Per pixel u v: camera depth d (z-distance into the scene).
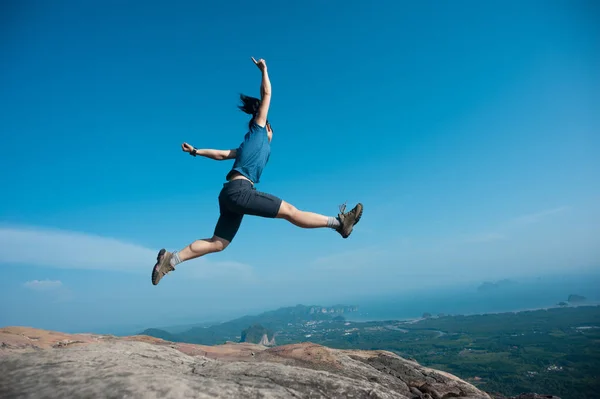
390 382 4.66
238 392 2.55
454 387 4.96
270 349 5.61
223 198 4.06
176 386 2.39
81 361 2.85
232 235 4.40
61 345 5.18
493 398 4.95
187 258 4.25
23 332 5.54
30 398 2.15
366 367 5.12
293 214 4.20
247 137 4.29
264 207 4.06
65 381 2.37
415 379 5.08
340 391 2.97
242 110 4.88
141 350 3.84
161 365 3.33
